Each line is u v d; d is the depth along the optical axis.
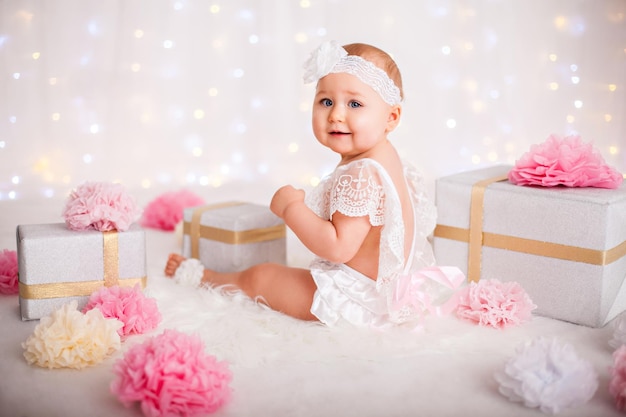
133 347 1.51
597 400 1.52
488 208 2.13
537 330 1.93
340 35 4.03
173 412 1.43
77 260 1.98
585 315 1.98
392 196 1.85
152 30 3.97
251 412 1.46
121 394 1.44
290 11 4.06
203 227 2.40
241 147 4.18
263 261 2.42
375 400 1.51
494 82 3.88
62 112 3.89
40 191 3.67
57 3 3.79
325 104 1.96
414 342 1.81
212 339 1.81
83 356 1.63
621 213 1.96
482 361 1.71
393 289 1.87
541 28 3.70
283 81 4.14
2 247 2.66
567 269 1.99
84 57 3.89
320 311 1.90
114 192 2.04
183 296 2.14
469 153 4.01
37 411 1.46
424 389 1.57
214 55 4.09
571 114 3.71
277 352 1.75
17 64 3.76
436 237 2.27
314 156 4.15
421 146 4.07
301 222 1.90
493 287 1.99
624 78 3.53
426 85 4.00
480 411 1.47
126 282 2.05
